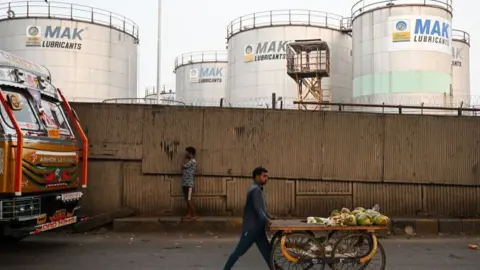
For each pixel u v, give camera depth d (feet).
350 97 100.32
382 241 32.42
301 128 38.09
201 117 37.96
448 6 87.04
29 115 26.22
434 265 24.49
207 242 31.32
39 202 25.52
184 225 34.81
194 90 145.69
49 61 94.38
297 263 20.76
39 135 26.32
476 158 38.29
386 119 38.37
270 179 37.88
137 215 37.37
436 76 82.74
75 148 30.99
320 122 38.19
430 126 38.45
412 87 82.12
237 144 37.96
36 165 25.30
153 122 37.81
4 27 96.07
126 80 106.22
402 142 38.32
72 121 34.63
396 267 23.88
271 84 96.48
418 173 38.14
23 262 24.82
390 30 84.53
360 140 38.22
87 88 97.09
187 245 30.17
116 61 102.89
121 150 37.58
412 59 82.53
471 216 37.96
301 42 85.10
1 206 23.09
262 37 99.09
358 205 38.01
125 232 34.68
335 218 21.09
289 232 20.81
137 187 37.63
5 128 23.73
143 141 37.76
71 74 95.45
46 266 23.84
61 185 28.32
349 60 102.22
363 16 89.25
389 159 38.22
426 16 83.66
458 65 113.80
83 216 34.42
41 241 31.42
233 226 34.83
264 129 38.01
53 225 26.50
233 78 104.58
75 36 96.63
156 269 23.31
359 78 89.20
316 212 37.81
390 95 83.46
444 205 38.17
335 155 38.09
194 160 36.04
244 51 101.45
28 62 28.48
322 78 94.38
